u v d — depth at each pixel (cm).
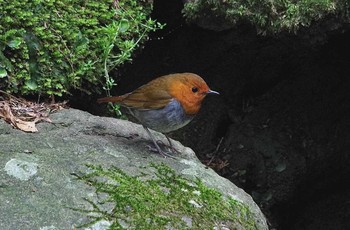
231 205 690
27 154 689
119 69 988
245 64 1110
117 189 651
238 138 1126
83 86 900
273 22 868
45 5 873
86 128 787
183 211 648
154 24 1016
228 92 1134
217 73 1124
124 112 1020
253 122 1128
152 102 745
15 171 652
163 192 670
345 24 869
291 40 948
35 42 844
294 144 1114
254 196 1113
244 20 888
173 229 621
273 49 1072
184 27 1097
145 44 1106
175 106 743
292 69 1110
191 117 762
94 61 894
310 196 1134
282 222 1130
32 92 831
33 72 837
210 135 1132
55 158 692
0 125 751
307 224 1127
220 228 647
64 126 782
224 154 1123
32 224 590
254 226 684
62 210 611
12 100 816
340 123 1111
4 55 820
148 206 639
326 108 1114
